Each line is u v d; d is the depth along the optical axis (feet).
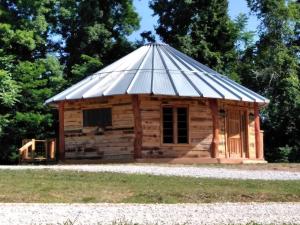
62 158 93.97
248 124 99.09
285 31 159.02
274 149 150.82
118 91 86.58
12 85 125.18
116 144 89.15
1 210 42.45
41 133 134.62
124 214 40.70
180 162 86.53
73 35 161.07
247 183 58.59
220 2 156.56
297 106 149.28
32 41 141.08
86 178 60.54
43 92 133.49
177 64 97.66
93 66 144.36
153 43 105.09
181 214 40.81
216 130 89.15
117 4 165.68
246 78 159.94
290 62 156.04
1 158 131.34
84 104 93.04
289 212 42.32
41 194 51.44
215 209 43.73
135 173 65.21
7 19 143.54
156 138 88.17
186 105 89.81
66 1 160.25
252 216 40.14
